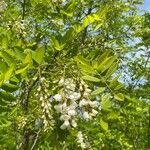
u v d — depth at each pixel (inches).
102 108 120.0
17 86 123.6
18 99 133.0
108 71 122.5
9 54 114.9
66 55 145.2
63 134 129.9
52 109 127.8
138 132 378.0
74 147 145.0
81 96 120.9
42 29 231.1
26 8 229.6
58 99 120.6
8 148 181.9
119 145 310.3
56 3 192.2
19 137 179.9
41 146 179.9
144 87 377.4
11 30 200.2
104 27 262.4
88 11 299.3
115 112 122.2
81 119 133.1
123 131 357.7
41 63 120.0
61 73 125.4
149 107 337.1
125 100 127.0
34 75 125.5
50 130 123.4
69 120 119.1
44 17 230.1
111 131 306.5
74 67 125.5
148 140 386.0
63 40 129.8
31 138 179.5
